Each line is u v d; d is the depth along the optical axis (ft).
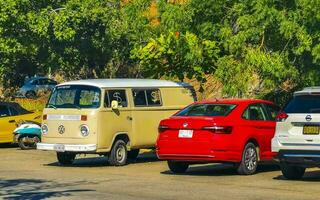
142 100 80.38
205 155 63.36
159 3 90.07
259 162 71.26
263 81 82.07
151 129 80.89
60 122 76.84
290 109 58.80
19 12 123.13
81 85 77.25
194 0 86.12
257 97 85.15
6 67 131.64
